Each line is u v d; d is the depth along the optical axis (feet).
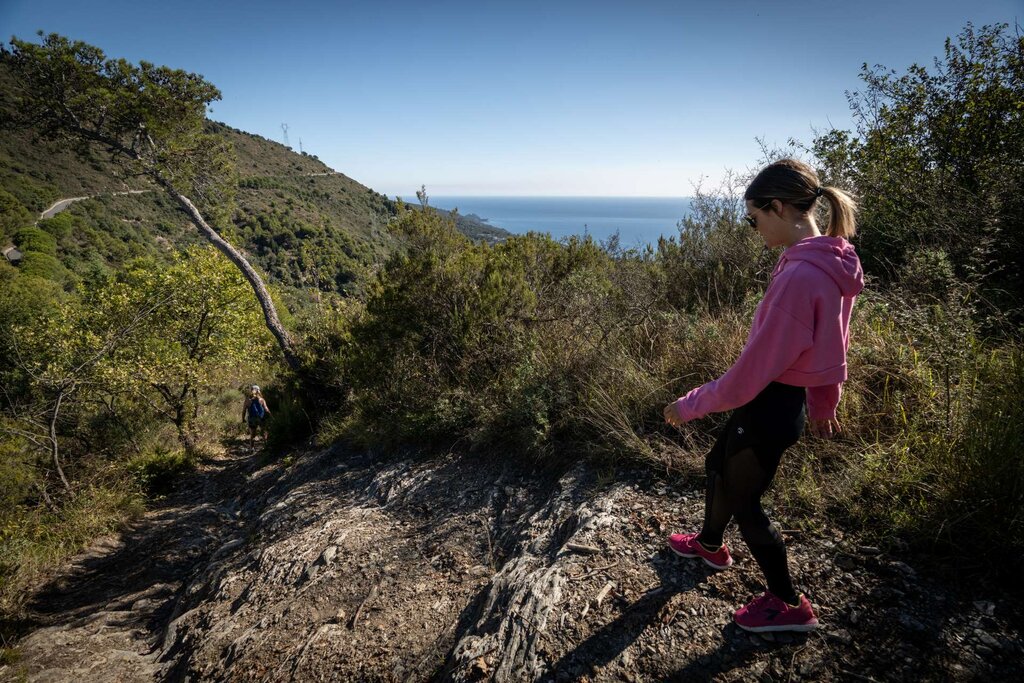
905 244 15.25
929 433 7.71
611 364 12.96
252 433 44.29
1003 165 14.71
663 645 6.00
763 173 5.17
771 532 5.44
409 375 18.83
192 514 24.63
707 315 13.80
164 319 52.80
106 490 31.45
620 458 10.59
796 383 4.96
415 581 10.25
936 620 5.60
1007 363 8.06
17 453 33.91
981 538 6.37
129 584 18.67
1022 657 5.06
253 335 60.44
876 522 7.06
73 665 12.51
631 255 25.73
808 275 4.68
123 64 47.75
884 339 10.28
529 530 9.88
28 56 44.96
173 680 10.08
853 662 5.31
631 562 7.45
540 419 12.26
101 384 43.60
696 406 5.38
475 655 6.82
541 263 22.84
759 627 5.75
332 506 15.12
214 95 50.96
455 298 18.98
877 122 20.16
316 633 9.46
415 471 14.85
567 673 5.98
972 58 17.75
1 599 18.99
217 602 12.51
